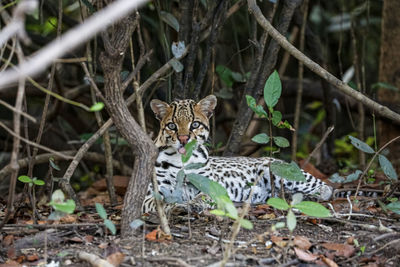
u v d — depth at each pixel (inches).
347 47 794.8
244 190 443.5
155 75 358.6
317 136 838.5
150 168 307.9
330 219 343.9
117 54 285.0
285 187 454.3
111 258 273.4
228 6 483.8
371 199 406.9
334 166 631.8
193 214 362.6
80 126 767.1
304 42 626.2
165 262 275.9
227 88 545.0
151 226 322.7
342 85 369.7
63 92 597.9
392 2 604.7
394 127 601.3
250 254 291.6
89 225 327.0
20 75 187.6
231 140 484.1
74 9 681.6
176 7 556.4
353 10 689.6
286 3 456.4
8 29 198.2
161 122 418.9
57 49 176.9
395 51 606.9
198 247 297.6
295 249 291.3
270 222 342.6
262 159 470.6
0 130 665.0
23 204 402.6
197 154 412.2
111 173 457.4
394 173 369.7
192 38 439.2
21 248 304.8
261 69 470.0
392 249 299.0
